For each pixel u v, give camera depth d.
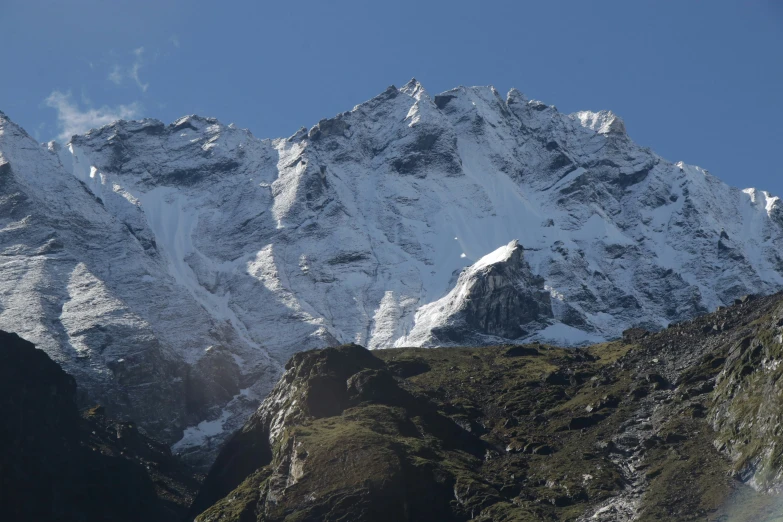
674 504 173.12
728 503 167.88
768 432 174.75
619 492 184.50
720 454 183.62
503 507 184.38
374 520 183.50
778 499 162.12
